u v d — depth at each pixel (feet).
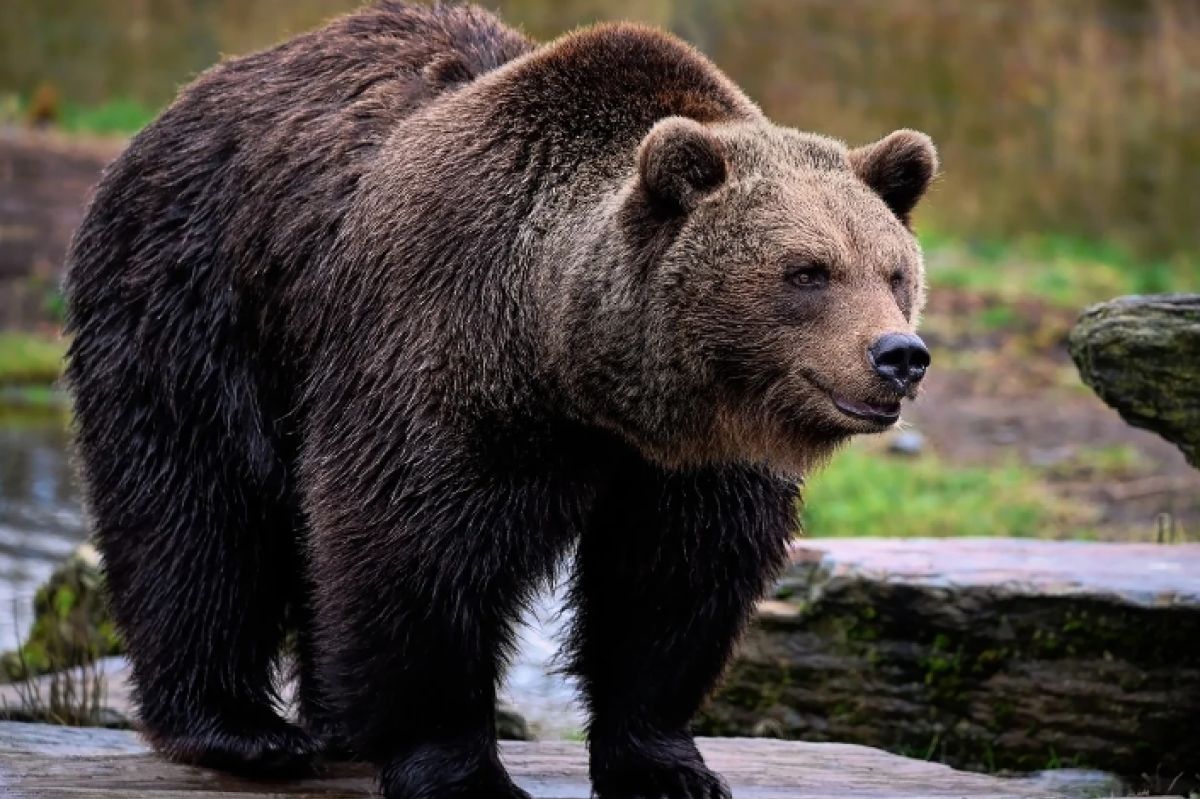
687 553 33.09
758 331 29.94
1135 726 41.86
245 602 37.37
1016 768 43.11
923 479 74.90
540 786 36.40
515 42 37.40
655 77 33.19
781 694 45.39
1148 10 128.77
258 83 37.93
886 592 43.96
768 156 31.22
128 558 37.52
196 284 37.04
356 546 32.14
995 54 129.18
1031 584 42.73
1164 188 124.06
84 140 139.64
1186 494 72.02
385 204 33.50
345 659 32.48
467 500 31.53
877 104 129.70
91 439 38.34
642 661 34.06
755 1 133.59
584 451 32.12
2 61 159.12
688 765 34.32
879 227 30.45
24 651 53.72
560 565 34.94
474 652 32.30
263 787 35.88
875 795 35.60
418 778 32.53
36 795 32.24
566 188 31.99
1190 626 41.27
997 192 126.62
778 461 31.22
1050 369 96.53
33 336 103.55
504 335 31.53
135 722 39.83
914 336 28.81
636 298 30.42
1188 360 42.65
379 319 32.78
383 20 38.17
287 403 36.01
